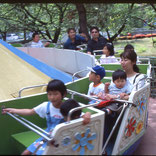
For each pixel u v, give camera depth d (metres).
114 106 3.13
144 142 4.14
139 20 10.66
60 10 11.91
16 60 4.50
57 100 2.75
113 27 10.35
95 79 3.77
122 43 13.51
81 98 4.07
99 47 7.38
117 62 5.79
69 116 2.34
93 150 2.57
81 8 9.81
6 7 11.74
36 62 4.85
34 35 9.87
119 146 2.98
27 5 11.37
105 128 3.29
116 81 3.53
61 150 2.31
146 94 3.68
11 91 3.80
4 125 3.15
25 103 3.32
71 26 11.68
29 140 3.03
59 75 4.61
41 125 3.49
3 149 3.16
